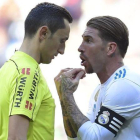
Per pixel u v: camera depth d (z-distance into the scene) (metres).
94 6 33.00
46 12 7.67
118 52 8.27
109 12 33.28
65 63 31.33
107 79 8.30
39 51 7.64
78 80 8.50
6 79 7.15
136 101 7.67
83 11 33.03
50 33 7.64
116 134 7.87
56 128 26.00
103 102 7.97
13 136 6.70
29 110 6.86
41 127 7.34
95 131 7.57
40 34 7.56
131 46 31.94
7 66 7.37
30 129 7.13
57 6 7.86
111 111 7.62
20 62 7.26
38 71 7.32
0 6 33.19
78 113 8.05
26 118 6.85
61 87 8.44
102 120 7.62
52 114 7.59
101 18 8.26
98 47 8.19
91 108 8.90
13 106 6.83
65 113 8.62
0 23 32.94
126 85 7.71
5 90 7.09
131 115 7.69
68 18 7.99
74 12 32.94
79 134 7.81
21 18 33.28
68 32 7.95
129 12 33.09
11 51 32.47
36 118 7.27
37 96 7.11
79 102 28.84
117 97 7.64
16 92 6.90
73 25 32.81
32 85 6.99
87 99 28.92
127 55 31.56
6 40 32.69
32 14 7.70
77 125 7.88
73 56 31.78
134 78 7.85
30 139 7.14
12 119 6.78
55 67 31.00
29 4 33.41
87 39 8.35
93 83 29.31
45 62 7.84
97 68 8.30
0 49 32.41
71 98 8.27
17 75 7.02
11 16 33.19
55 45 7.75
